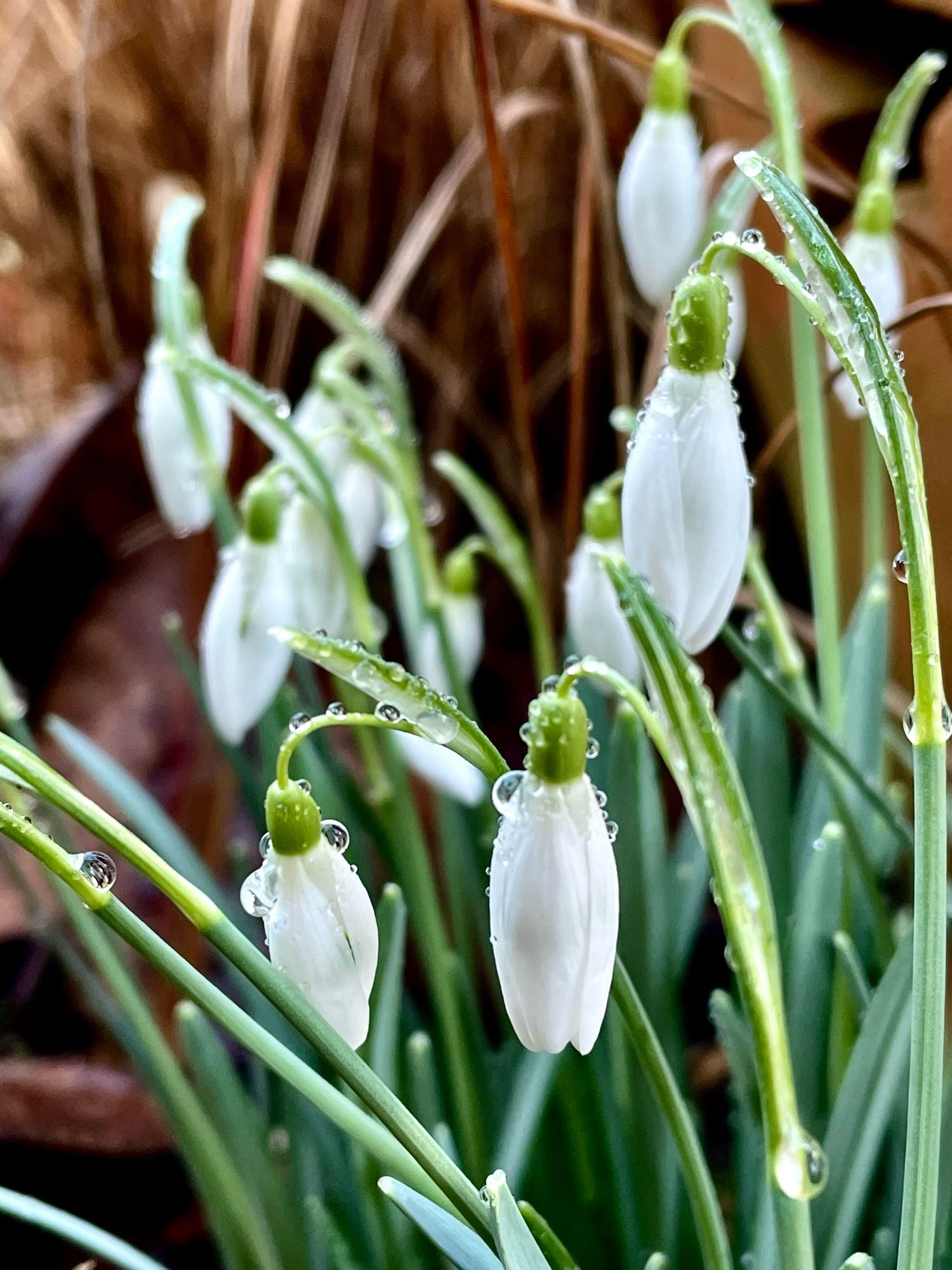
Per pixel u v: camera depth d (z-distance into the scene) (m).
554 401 0.43
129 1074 0.32
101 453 0.46
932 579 0.19
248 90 0.37
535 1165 0.27
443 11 0.37
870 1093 0.23
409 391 0.44
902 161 0.26
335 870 0.20
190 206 0.26
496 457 0.43
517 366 0.27
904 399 0.18
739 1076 0.24
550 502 0.45
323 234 0.41
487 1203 0.20
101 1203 0.31
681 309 0.20
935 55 0.23
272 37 0.38
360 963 0.20
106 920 0.19
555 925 0.19
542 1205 0.27
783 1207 0.19
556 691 0.19
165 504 0.27
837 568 0.32
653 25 0.37
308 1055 0.27
